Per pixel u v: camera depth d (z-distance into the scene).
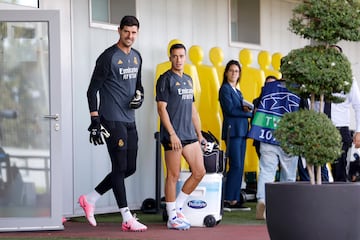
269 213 8.43
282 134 8.58
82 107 13.50
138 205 14.50
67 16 13.23
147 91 14.76
